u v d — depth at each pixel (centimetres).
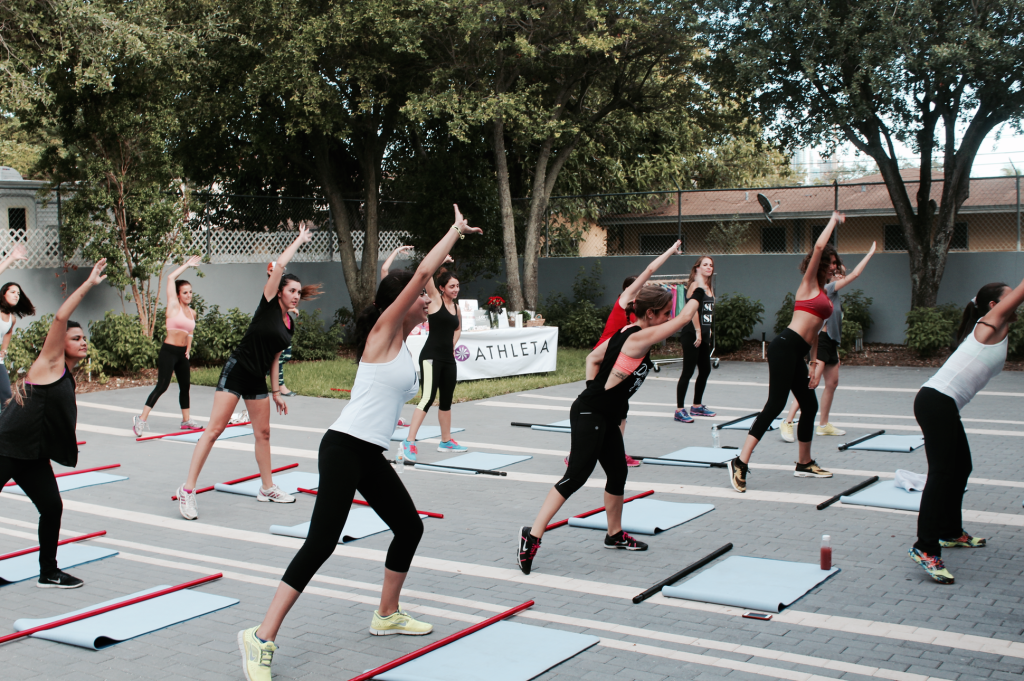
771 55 1561
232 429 1079
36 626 438
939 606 459
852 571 517
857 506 673
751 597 466
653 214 2209
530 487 764
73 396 507
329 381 1492
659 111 2025
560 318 2138
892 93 1480
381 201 2294
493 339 1522
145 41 1423
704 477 783
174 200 1639
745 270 2027
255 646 366
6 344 962
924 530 504
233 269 1933
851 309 1830
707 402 1259
